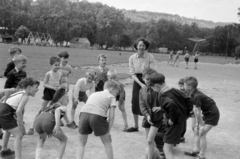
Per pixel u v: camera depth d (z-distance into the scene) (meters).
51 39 104.69
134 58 6.68
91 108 4.45
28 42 92.94
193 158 5.41
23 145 5.60
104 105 4.50
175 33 126.94
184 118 4.41
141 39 6.62
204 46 124.69
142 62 6.62
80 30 110.38
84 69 21.33
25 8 112.88
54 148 5.51
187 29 136.25
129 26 146.25
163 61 43.31
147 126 5.07
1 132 5.85
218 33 123.69
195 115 5.31
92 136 6.40
